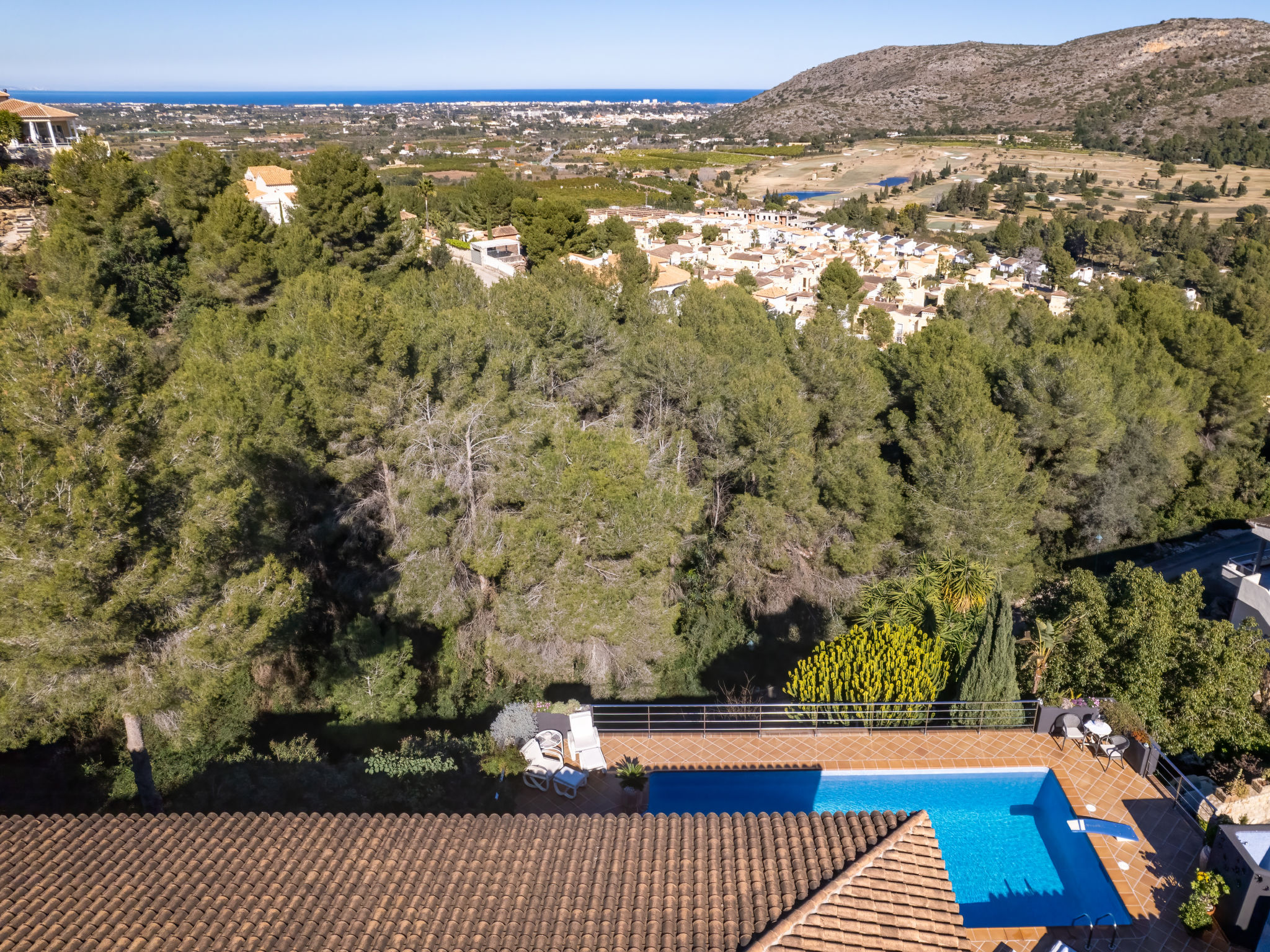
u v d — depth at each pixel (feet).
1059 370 101.81
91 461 39.37
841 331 100.53
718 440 87.71
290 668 64.08
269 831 31.32
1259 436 139.03
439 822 31.96
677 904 26.84
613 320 117.70
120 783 47.83
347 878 28.58
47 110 217.56
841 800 44.24
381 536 72.02
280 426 62.85
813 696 50.11
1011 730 47.65
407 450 66.49
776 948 24.38
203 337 76.07
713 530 87.10
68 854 29.55
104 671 40.73
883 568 84.07
